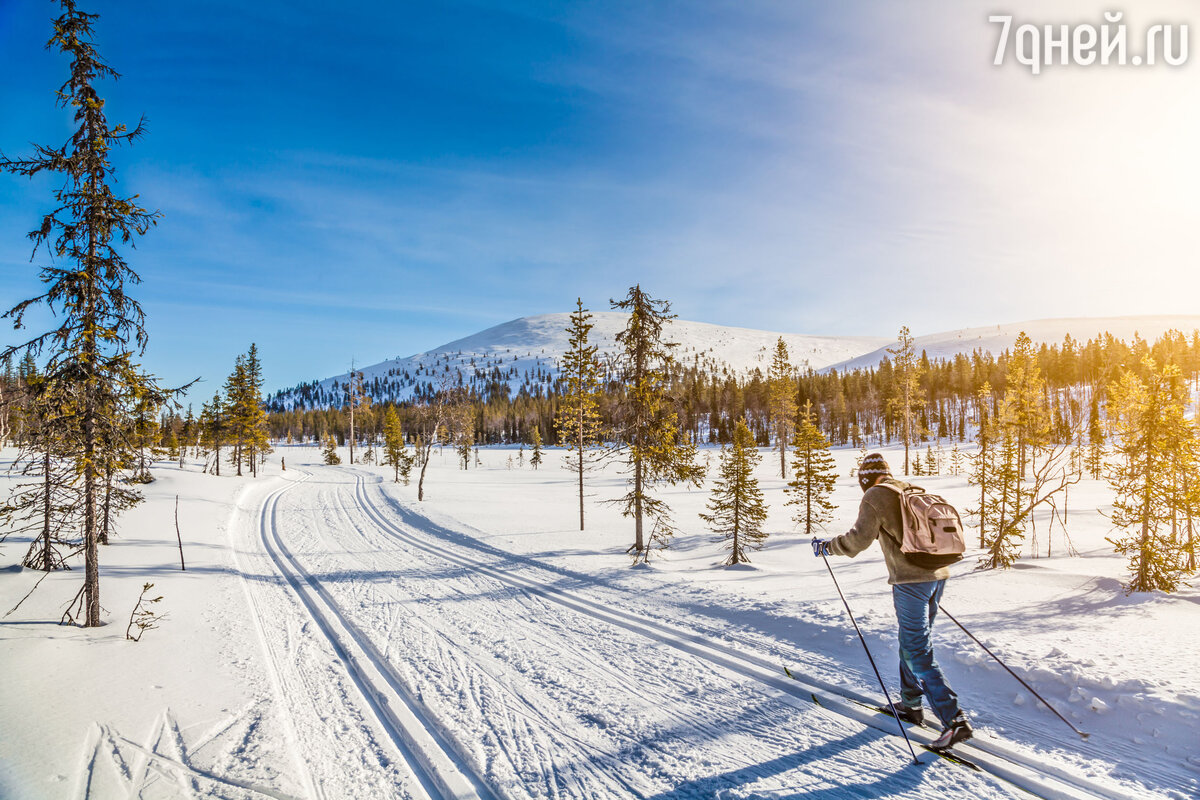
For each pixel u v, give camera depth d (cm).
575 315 2514
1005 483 1552
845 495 3772
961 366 11675
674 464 1747
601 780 391
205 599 1117
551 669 621
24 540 1638
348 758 457
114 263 948
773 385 5647
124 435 990
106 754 475
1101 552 1588
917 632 395
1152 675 429
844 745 406
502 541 1706
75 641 828
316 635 847
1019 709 437
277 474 5466
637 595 933
